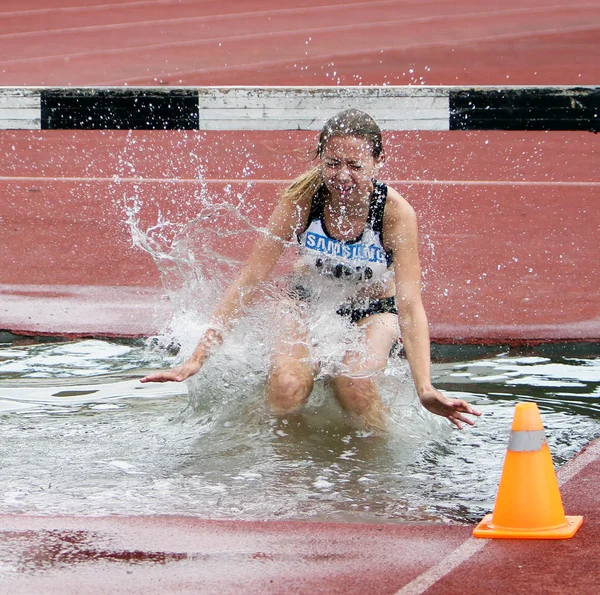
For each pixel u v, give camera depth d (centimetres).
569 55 5553
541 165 3741
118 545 1012
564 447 1353
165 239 2756
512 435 1063
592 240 2775
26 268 2522
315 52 5625
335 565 965
